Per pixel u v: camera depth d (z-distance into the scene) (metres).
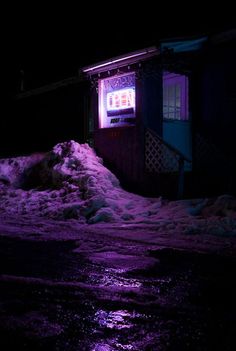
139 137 11.57
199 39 10.37
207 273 5.10
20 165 14.10
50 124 16.66
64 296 4.20
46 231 8.07
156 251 6.29
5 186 13.52
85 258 5.86
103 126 13.06
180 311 3.79
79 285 4.57
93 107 13.32
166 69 11.28
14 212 10.59
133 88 11.88
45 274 5.03
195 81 11.91
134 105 11.84
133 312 3.76
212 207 9.36
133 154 11.84
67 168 12.09
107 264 5.52
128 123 12.11
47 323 3.50
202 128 11.77
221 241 7.01
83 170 11.58
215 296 4.24
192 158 12.02
